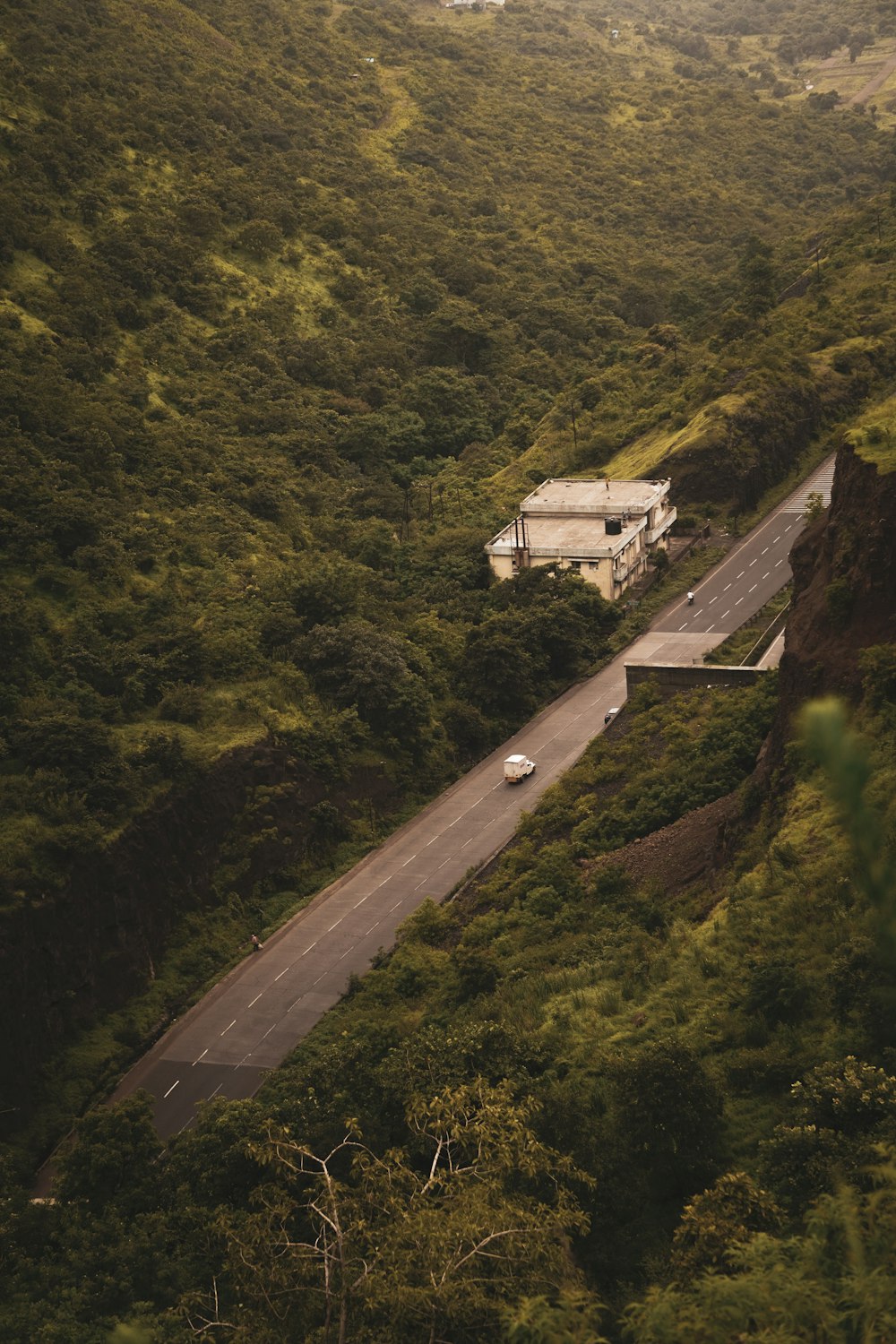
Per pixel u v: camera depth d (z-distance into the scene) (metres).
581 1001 48.28
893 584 55.12
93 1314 39.22
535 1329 16.23
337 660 93.00
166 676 86.62
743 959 45.25
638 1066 35.06
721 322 162.88
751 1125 35.81
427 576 113.44
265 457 131.00
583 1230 25.25
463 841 79.56
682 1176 34.06
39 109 172.75
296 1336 25.48
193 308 157.62
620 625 103.56
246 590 99.50
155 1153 49.84
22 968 64.50
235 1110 46.50
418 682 93.31
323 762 85.25
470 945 63.03
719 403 129.12
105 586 93.81
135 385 132.25
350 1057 43.50
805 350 141.88
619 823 69.81
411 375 162.75
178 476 116.81
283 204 184.62
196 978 72.62
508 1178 30.98
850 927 42.22
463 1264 22.86
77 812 71.94
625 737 81.81
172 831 76.06
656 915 56.34
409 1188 26.86
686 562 113.50
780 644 88.06
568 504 116.25
